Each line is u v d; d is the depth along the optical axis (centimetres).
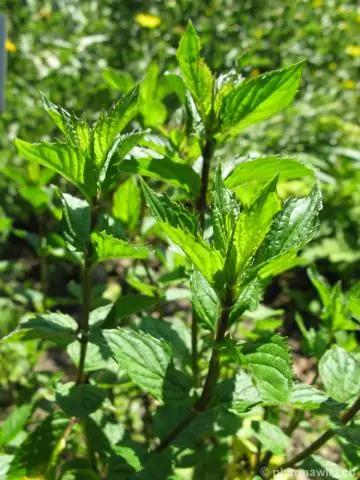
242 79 23
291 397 22
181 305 66
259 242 17
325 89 109
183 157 29
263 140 87
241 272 18
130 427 44
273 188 16
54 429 25
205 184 24
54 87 75
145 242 32
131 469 23
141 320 30
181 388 21
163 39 95
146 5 100
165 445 23
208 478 30
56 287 76
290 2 109
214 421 26
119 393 42
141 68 85
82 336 24
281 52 105
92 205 22
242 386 21
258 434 26
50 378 38
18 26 84
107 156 22
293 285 83
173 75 26
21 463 24
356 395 23
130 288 42
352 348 30
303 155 83
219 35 99
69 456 36
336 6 118
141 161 24
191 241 17
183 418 25
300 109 96
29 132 71
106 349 25
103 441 26
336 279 84
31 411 27
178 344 29
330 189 84
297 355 67
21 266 76
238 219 17
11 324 48
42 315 25
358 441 22
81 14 95
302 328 31
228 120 22
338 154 92
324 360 24
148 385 20
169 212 17
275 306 80
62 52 76
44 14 93
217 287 18
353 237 81
